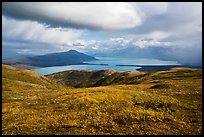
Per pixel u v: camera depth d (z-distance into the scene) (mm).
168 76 132250
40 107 39188
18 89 94062
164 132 26594
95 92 50094
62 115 32625
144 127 28078
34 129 26328
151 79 131875
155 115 32312
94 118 30734
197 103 40562
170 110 35781
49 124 28281
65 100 43188
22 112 35531
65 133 24953
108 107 35531
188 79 100312
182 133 26422
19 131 25688
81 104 38062
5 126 28078
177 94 48969
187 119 32031
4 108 38875
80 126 27688
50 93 59750
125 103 38281
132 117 31062
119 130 26734
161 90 60906
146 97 41312
